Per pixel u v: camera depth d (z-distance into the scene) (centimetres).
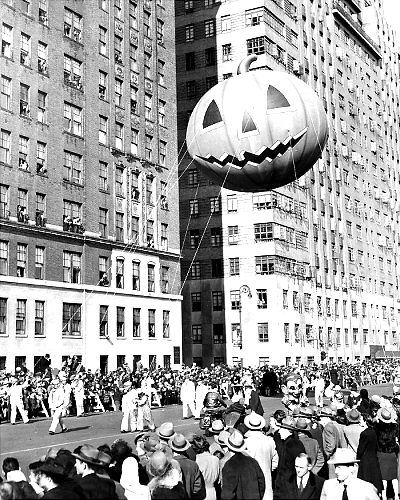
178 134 8025
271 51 7662
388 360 9288
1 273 4197
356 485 988
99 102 5281
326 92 9100
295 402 1977
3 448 2116
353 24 10350
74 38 5109
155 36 6191
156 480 880
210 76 7912
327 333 8156
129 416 2662
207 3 8031
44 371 4084
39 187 4566
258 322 7156
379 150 11275
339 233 9069
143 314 5519
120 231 5394
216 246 7556
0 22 4375
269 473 1112
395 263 11438
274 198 7325
